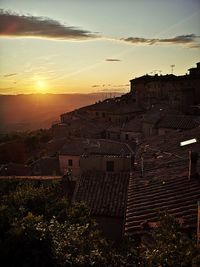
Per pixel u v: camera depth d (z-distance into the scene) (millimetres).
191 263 4996
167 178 10836
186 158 12773
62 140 46875
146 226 7707
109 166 26828
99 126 52875
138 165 14312
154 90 71688
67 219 10766
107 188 17641
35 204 11648
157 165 13055
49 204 11703
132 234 7570
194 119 36031
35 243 6551
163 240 5738
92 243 6711
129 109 62188
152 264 5246
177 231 6090
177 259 5121
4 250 6418
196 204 8375
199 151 13289
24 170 34750
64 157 35500
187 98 47688
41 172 34938
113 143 35438
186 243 5461
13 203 11508
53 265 6172
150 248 5957
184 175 10625
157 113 43250
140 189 10484
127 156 27469
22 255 6383
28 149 55000
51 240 6594
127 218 8562
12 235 6605
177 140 17203
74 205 11703
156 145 17688
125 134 44281
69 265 5992
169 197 9203
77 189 17969
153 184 10625
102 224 16094
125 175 18359
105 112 64875
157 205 8867
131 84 78625
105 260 5961
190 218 7688
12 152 46344
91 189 17781
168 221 6363
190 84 65438
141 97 65500
